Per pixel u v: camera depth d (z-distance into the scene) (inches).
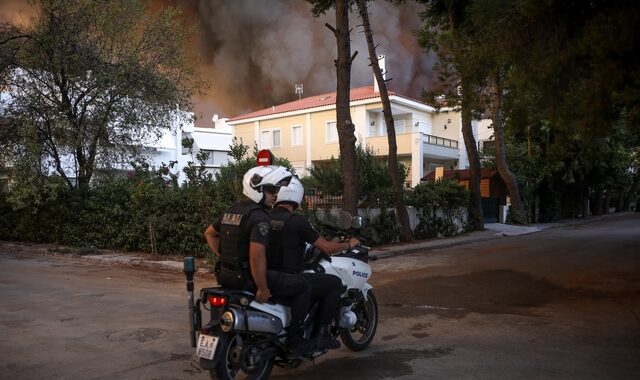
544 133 1107.3
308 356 190.5
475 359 217.6
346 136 603.8
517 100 436.8
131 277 454.3
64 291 382.3
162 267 510.6
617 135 994.7
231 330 168.9
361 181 681.0
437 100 938.7
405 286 398.6
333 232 216.8
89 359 221.8
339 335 233.1
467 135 903.1
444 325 277.0
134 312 310.2
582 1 346.3
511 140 1186.0
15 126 651.5
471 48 436.5
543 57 357.4
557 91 367.6
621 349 231.6
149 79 668.7
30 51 645.3
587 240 750.5
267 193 183.9
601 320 286.2
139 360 220.1
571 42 347.6
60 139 639.1
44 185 644.7
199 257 547.2
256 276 172.1
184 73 711.7
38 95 649.0
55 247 663.8
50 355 227.5
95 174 712.4
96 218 645.3
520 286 393.4
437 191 800.3
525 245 698.8
